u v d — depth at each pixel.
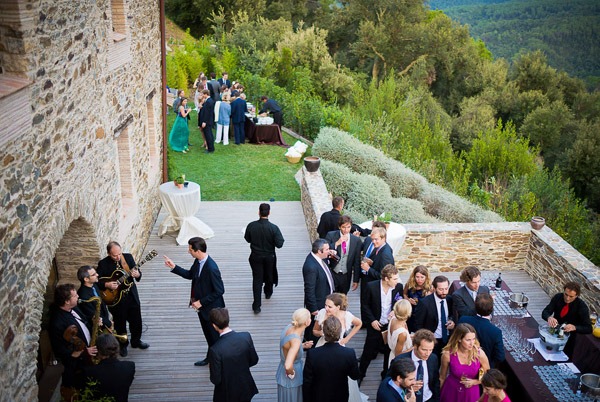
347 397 5.01
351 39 42.09
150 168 10.78
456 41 41.09
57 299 5.39
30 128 4.49
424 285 6.29
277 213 11.55
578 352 6.04
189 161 14.36
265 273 8.02
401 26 39.47
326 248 6.60
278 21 33.31
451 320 6.23
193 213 10.14
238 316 7.91
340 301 5.60
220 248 9.91
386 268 6.12
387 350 6.30
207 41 27.56
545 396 5.27
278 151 15.52
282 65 26.11
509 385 5.79
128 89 8.45
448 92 42.09
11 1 4.25
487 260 9.66
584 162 32.66
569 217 17.75
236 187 12.88
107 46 7.11
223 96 16.06
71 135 5.62
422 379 4.91
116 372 4.89
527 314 6.66
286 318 7.89
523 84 42.28
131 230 8.54
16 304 4.27
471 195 16.55
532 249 9.49
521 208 17.75
